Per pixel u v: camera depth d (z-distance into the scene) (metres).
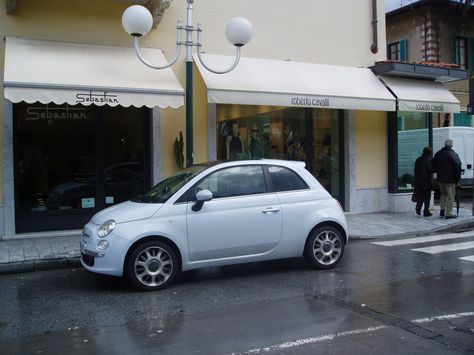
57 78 8.78
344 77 12.38
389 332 4.79
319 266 7.43
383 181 13.66
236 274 7.28
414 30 21.44
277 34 12.26
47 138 10.22
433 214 13.13
